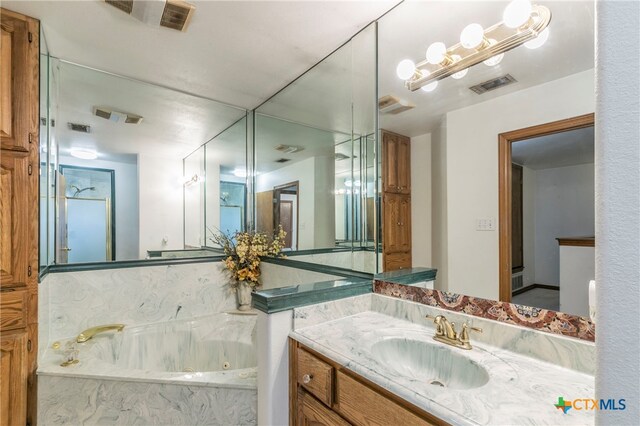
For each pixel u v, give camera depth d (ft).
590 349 3.25
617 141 1.27
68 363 5.72
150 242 8.74
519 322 3.88
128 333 7.38
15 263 5.34
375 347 4.14
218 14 5.45
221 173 10.07
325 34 6.08
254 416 4.97
